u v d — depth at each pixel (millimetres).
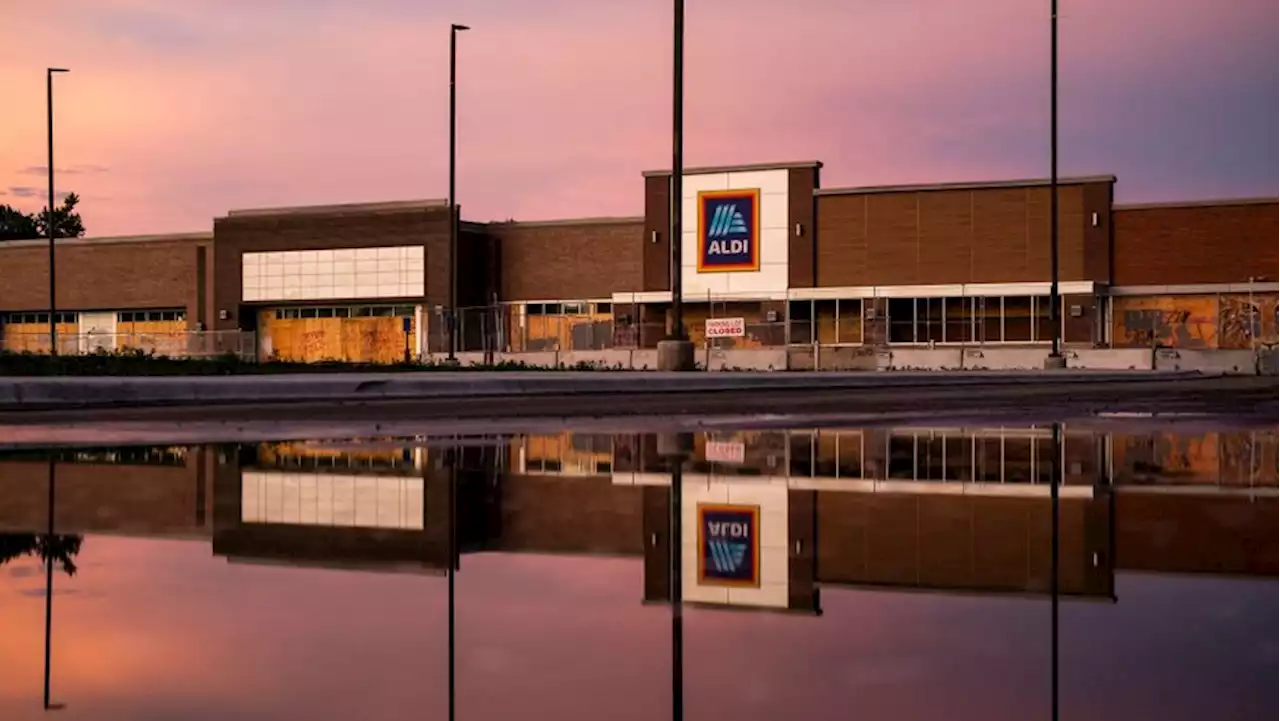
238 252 64062
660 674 2674
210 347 59656
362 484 6566
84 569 4043
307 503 5816
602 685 2590
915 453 8406
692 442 9461
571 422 12070
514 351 54906
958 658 2781
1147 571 3896
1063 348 49625
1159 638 2951
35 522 5172
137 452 8438
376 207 61062
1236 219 50125
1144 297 51156
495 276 60844
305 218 62594
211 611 3361
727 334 44656
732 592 3629
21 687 2568
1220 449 8703
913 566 4031
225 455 8250
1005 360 49594
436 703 2461
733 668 2727
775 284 55219
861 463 7676
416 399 18188
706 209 56188
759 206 55406
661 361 27547
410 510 5543
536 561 4215
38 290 68875
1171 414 13805
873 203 54125
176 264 66188
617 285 58719
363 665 2768
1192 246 50688
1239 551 4285
